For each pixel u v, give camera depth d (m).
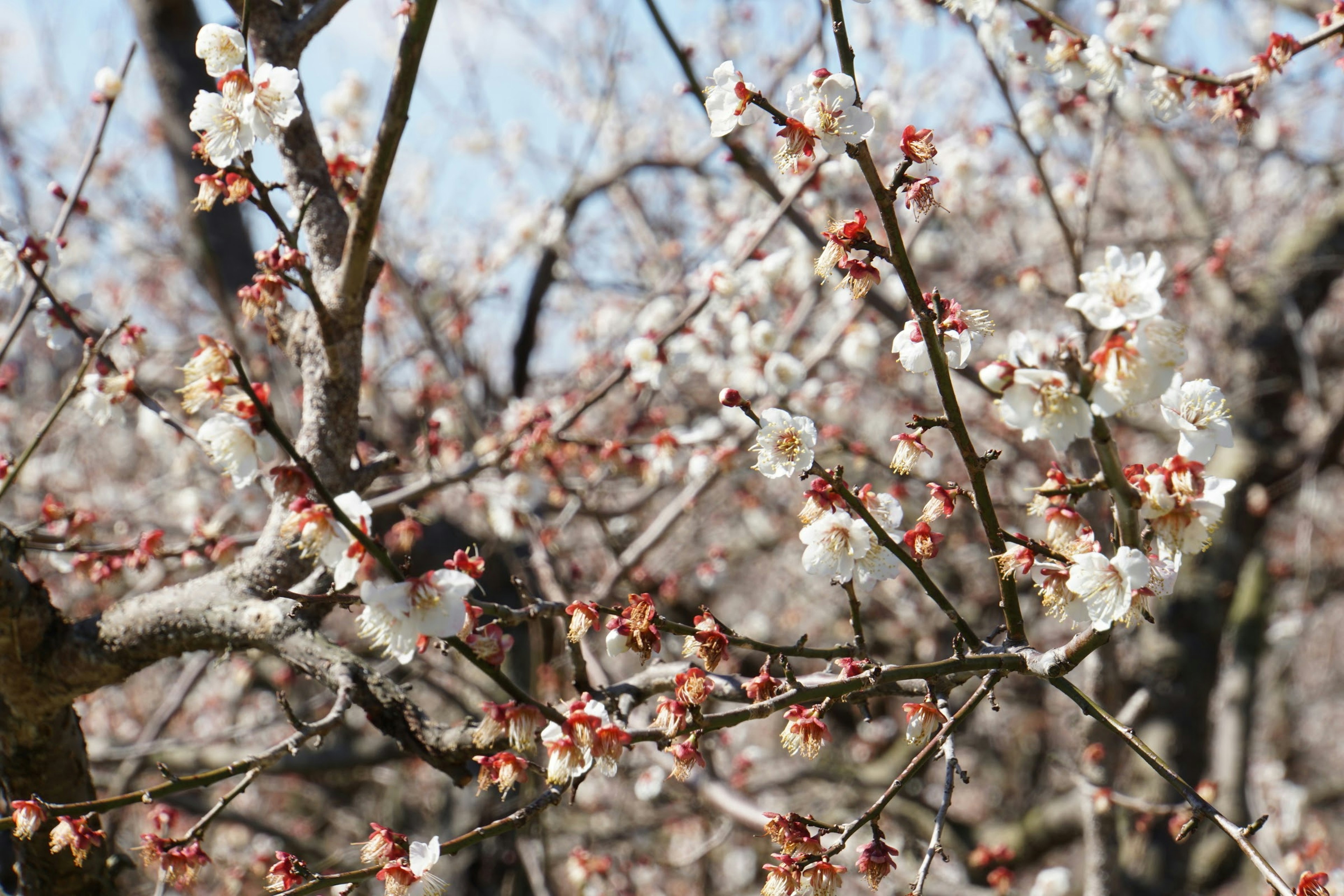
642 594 1.79
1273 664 8.04
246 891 6.57
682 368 4.08
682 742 1.74
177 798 5.64
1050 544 1.67
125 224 7.57
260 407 1.64
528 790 4.93
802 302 5.29
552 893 5.46
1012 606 1.83
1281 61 2.78
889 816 6.05
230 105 1.93
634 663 6.53
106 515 5.93
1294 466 5.77
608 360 5.67
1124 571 1.53
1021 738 8.39
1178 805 5.28
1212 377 6.34
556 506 5.21
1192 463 1.55
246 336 4.85
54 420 2.52
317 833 8.27
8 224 2.74
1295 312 5.61
